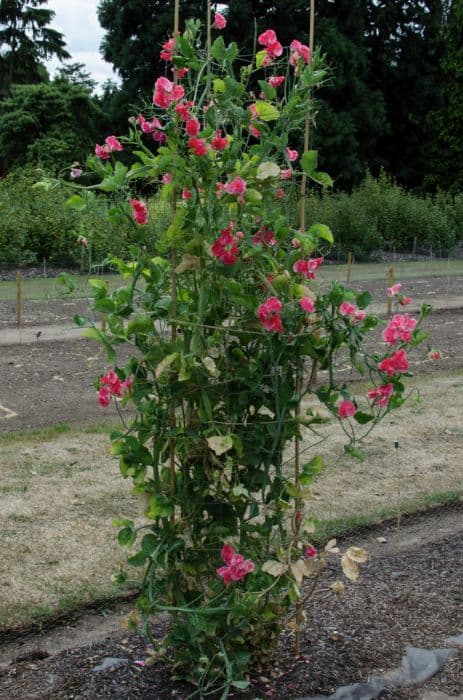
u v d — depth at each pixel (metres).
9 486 4.83
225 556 2.42
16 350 9.20
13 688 2.79
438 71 33.53
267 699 2.67
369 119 29.02
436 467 5.38
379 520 4.47
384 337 2.61
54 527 4.25
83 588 3.62
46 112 26.73
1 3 37.78
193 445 2.54
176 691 2.71
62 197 17.14
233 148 2.41
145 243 2.57
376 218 22.64
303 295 2.49
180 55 2.52
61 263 16.92
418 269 19.38
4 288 14.10
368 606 3.41
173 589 2.62
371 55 32.31
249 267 2.49
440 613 3.33
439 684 2.83
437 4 32.91
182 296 2.63
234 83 2.40
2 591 3.57
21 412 6.73
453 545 4.13
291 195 2.62
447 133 31.20
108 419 6.52
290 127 2.53
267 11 24.97
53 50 39.44
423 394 7.32
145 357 2.46
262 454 2.60
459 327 11.24
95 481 4.94
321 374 7.81
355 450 2.70
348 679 2.81
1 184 18.22
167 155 2.31
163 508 2.50
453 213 25.14
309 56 2.51
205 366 2.37
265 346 2.56
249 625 2.66
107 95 30.27
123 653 3.02
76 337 9.98
